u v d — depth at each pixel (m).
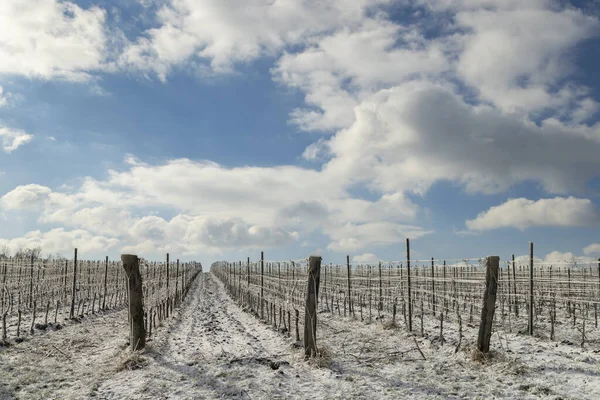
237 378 8.89
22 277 29.94
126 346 12.45
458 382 8.33
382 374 9.06
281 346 12.49
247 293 26.02
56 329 16.56
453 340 12.38
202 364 10.21
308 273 10.55
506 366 9.05
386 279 22.64
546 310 19.84
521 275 24.58
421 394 7.76
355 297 25.75
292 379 8.87
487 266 9.98
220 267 78.38
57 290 27.75
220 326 17.95
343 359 10.45
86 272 36.69
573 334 13.80
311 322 10.38
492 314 9.95
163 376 9.26
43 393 8.35
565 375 8.45
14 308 21.78
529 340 12.46
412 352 11.11
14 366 10.41
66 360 11.38
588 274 23.39
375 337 13.60
